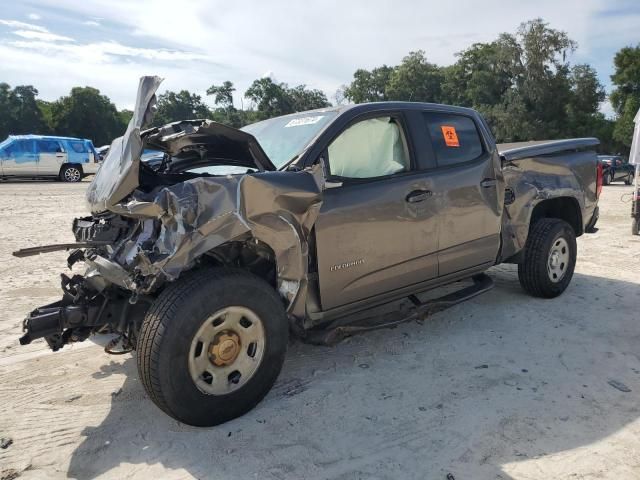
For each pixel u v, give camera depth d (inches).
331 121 138.6
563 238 200.8
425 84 2571.4
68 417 120.7
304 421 117.5
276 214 115.2
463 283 223.9
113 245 124.7
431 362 148.7
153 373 104.1
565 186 203.2
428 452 105.7
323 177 124.3
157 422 118.1
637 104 1932.8
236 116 3412.9
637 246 313.6
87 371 145.0
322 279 129.6
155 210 104.9
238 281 111.8
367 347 160.1
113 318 123.3
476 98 2213.3
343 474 99.1
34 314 118.0
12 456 105.8
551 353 154.0
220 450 106.7
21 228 366.0
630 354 153.3
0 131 2630.4
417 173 152.5
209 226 106.3
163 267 103.5
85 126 2691.9
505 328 174.2
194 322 105.8
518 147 208.1
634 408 122.3
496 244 178.4
